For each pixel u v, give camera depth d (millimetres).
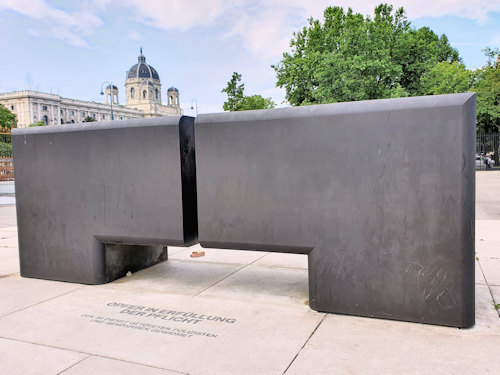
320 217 3354
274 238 3539
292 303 3666
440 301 3002
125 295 4020
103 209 4297
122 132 4148
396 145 3078
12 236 8133
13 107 124812
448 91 34094
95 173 4309
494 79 34375
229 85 34000
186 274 4809
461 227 2920
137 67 179125
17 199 4793
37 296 4031
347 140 3230
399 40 31984
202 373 2377
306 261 5418
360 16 36406
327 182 3314
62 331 3102
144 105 176625
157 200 4031
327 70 28703
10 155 42438
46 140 4551
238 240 3689
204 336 2939
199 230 3850
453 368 2350
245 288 4184
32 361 2594
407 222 3070
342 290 3305
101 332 3064
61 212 4523
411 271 3076
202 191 3803
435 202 2982
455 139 2908
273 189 3516
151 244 4176
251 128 3566
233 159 3654
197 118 3783
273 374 2340
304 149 3381
